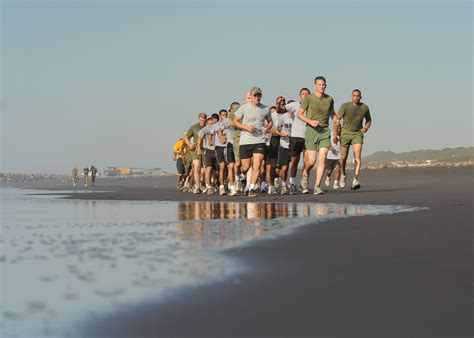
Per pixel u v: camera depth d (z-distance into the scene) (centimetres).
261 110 1305
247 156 1319
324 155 1279
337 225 657
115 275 405
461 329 277
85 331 279
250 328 282
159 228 688
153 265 439
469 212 758
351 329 279
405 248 488
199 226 699
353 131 1421
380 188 1485
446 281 366
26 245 559
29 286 375
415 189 1358
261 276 391
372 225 646
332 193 1313
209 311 309
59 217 891
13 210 1067
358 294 339
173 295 343
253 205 1052
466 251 468
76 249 527
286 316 299
